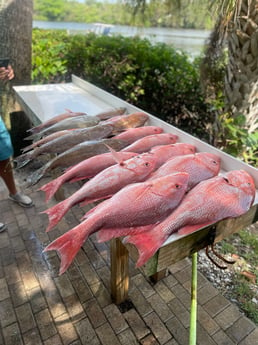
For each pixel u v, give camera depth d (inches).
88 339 59.9
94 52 183.6
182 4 147.7
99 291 70.4
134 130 73.8
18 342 59.2
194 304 50.4
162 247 39.5
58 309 65.9
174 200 44.1
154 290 70.8
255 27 90.1
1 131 89.4
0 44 115.5
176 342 59.6
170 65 170.7
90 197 49.6
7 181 97.7
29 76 128.6
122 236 41.8
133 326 62.5
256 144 105.2
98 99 109.0
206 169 55.1
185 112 168.9
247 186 48.4
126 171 51.7
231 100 109.3
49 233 89.8
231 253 85.8
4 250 83.0
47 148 68.4
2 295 69.2
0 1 109.1
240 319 64.4
